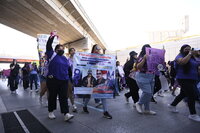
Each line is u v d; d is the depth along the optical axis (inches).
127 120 116.4
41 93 169.9
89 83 123.5
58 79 113.8
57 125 106.6
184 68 118.9
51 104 120.8
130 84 161.9
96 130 97.3
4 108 155.6
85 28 821.2
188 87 117.3
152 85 133.9
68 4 534.9
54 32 119.8
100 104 166.4
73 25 639.1
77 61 124.5
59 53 122.0
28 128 101.0
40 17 511.5
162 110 145.1
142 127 101.7
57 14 506.6
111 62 129.9
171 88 287.3
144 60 126.4
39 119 119.7
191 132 92.7
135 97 160.9
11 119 120.1
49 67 116.2
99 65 127.0
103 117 124.3
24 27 622.2
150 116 126.1
